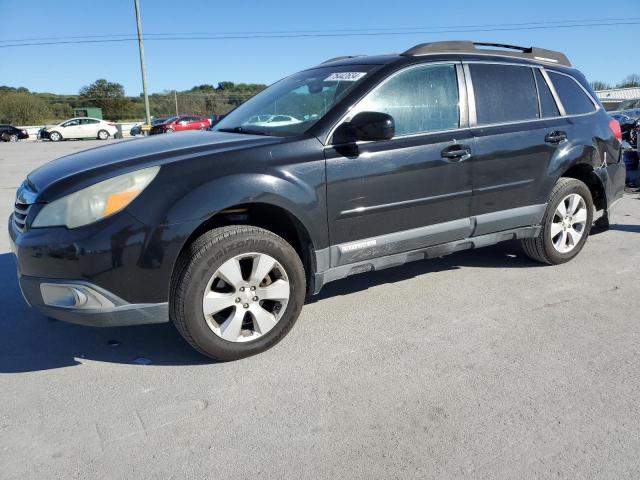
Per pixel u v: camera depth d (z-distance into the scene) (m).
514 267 4.89
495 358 3.25
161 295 2.99
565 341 3.46
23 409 2.79
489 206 4.20
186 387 2.99
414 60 3.88
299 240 3.65
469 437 2.52
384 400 2.83
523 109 4.41
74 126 37.28
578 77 4.98
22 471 2.34
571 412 2.71
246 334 3.29
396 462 2.36
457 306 4.04
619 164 5.20
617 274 4.69
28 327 3.79
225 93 65.25
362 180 3.51
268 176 3.17
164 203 2.94
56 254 2.85
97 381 3.07
